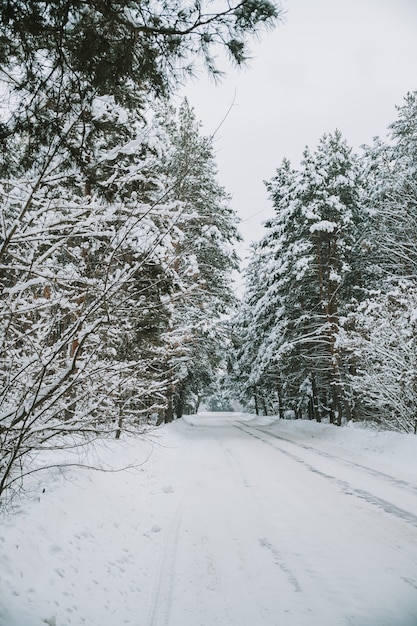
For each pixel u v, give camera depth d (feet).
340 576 12.60
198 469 31.83
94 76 9.41
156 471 29.91
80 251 14.84
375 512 19.22
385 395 44.21
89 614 9.97
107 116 11.98
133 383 16.30
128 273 12.10
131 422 15.96
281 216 67.97
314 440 52.24
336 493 22.99
